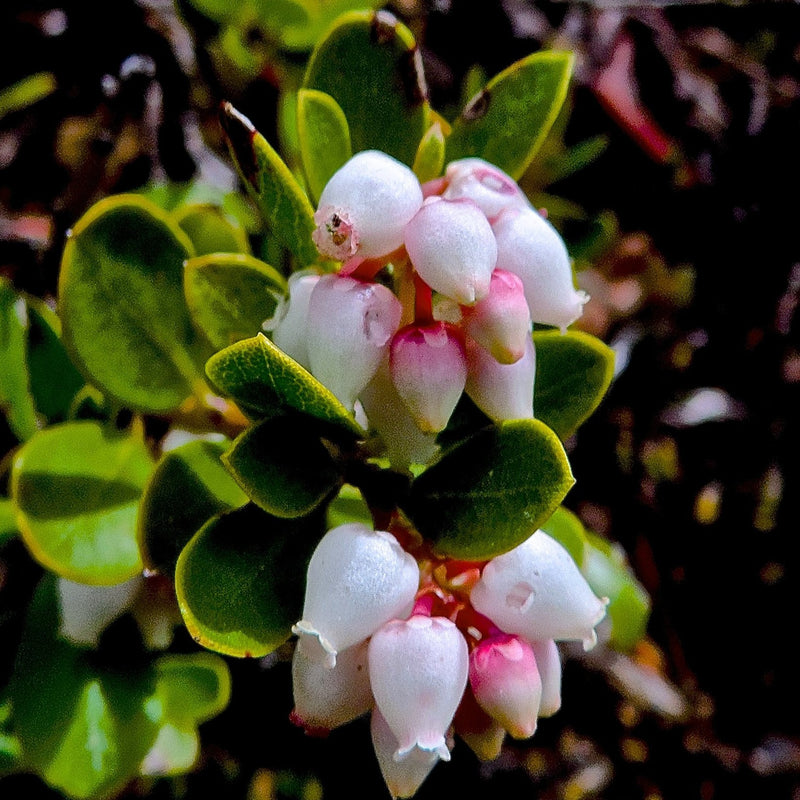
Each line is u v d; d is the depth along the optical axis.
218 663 0.08
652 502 0.14
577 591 0.06
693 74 0.15
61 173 0.11
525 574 0.06
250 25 0.10
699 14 0.15
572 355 0.07
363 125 0.07
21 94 0.11
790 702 0.14
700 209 0.15
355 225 0.06
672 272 0.15
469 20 0.13
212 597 0.06
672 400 0.14
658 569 0.14
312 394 0.06
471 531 0.06
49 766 0.07
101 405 0.08
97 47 0.11
